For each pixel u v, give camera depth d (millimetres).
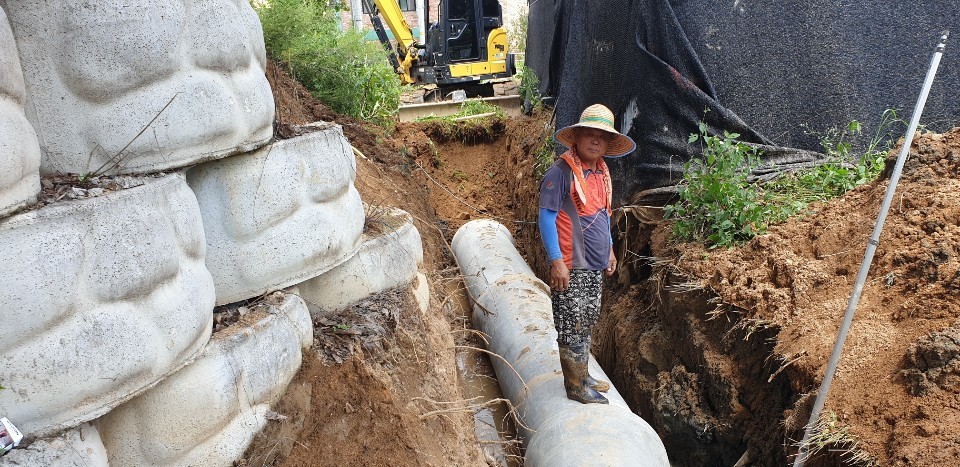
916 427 3225
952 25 5754
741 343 4473
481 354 6094
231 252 3170
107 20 2473
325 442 3176
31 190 2281
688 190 5398
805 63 5785
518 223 9609
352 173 3943
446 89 14539
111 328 2316
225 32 2918
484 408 5305
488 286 6371
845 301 4105
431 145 10820
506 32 14469
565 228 3848
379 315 3965
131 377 2379
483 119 11555
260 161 3205
